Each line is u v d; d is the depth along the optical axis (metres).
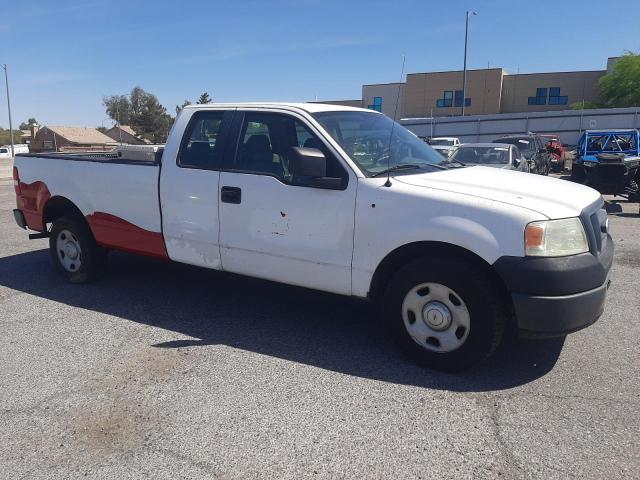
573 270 3.51
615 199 14.30
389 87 58.03
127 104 102.62
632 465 2.87
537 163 16.47
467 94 56.78
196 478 2.84
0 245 8.53
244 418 3.38
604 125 35.84
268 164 4.56
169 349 4.42
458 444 3.08
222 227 4.75
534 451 3.00
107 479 2.85
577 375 3.89
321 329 4.83
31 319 5.14
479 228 3.63
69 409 3.53
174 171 5.01
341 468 2.89
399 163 4.46
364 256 4.08
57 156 6.11
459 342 3.83
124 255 7.53
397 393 3.66
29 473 2.90
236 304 5.51
